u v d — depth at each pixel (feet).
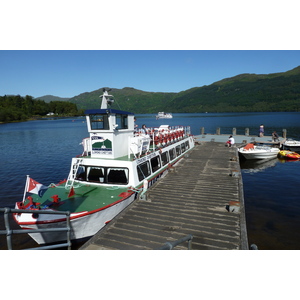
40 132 254.88
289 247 32.81
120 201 33.58
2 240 36.60
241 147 96.22
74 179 40.78
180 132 77.00
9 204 52.85
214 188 41.70
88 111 40.32
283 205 47.52
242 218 29.55
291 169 75.72
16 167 89.86
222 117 524.93
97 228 31.99
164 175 50.67
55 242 30.07
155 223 29.04
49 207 31.32
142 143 43.80
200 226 28.12
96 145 41.63
